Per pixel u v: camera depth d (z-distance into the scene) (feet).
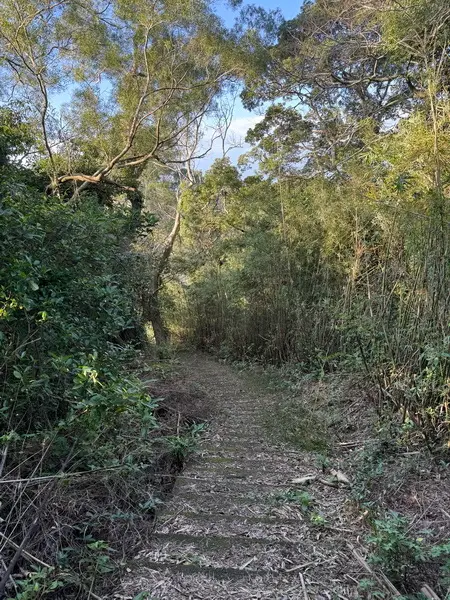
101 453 8.63
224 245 37.37
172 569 6.94
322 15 31.53
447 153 12.20
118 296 10.51
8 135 15.42
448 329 10.37
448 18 13.56
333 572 6.76
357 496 8.51
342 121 35.04
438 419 10.32
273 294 24.59
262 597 6.27
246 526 8.14
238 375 23.93
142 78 29.71
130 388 7.50
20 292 7.08
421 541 6.59
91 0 25.57
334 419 13.60
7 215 7.97
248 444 12.76
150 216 15.46
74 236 10.14
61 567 6.81
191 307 39.22
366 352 14.55
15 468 7.28
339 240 18.95
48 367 7.98
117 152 30.48
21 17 24.39
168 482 10.55
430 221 11.46
